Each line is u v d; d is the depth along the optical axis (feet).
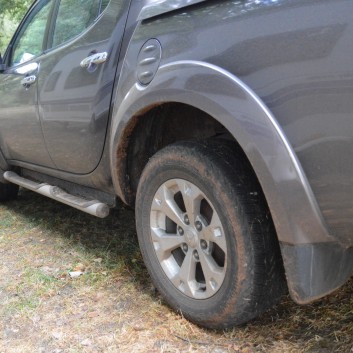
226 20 6.42
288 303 8.07
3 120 13.33
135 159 8.77
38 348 7.45
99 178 9.78
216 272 7.04
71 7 11.08
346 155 5.27
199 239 7.30
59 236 12.35
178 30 7.19
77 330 7.86
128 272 9.89
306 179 5.66
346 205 5.48
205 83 6.47
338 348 6.81
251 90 5.97
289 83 5.61
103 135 9.22
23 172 14.05
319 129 5.42
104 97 9.03
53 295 9.12
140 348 7.22
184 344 7.25
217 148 7.04
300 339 7.11
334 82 5.21
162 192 7.82
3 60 14.15
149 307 8.41
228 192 6.61
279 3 5.77
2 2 31.37
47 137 11.12
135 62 7.92
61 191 11.27
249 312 6.77
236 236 6.57
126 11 8.95
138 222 8.42
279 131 5.72
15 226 13.52
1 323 8.25
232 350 7.00
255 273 6.50
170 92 7.01
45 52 11.66
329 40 5.22
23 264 10.67
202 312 7.31
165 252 7.95
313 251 5.90
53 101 10.53
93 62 9.29
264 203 6.60
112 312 8.35
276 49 5.71
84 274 9.91
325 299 8.05
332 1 5.23
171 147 7.52
